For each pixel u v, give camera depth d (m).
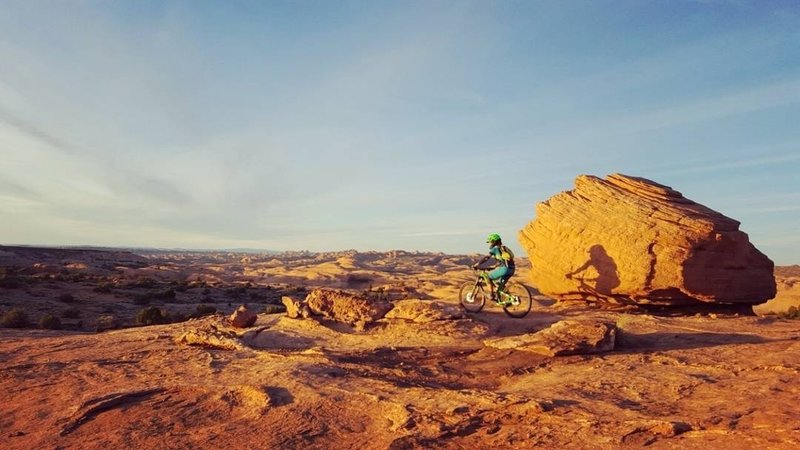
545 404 6.61
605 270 15.28
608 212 15.87
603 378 8.02
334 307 12.77
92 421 6.98
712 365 8.38
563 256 16.33
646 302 15.13
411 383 8.20
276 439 6.09
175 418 6.98
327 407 7.13
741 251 14.88
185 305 59.25
